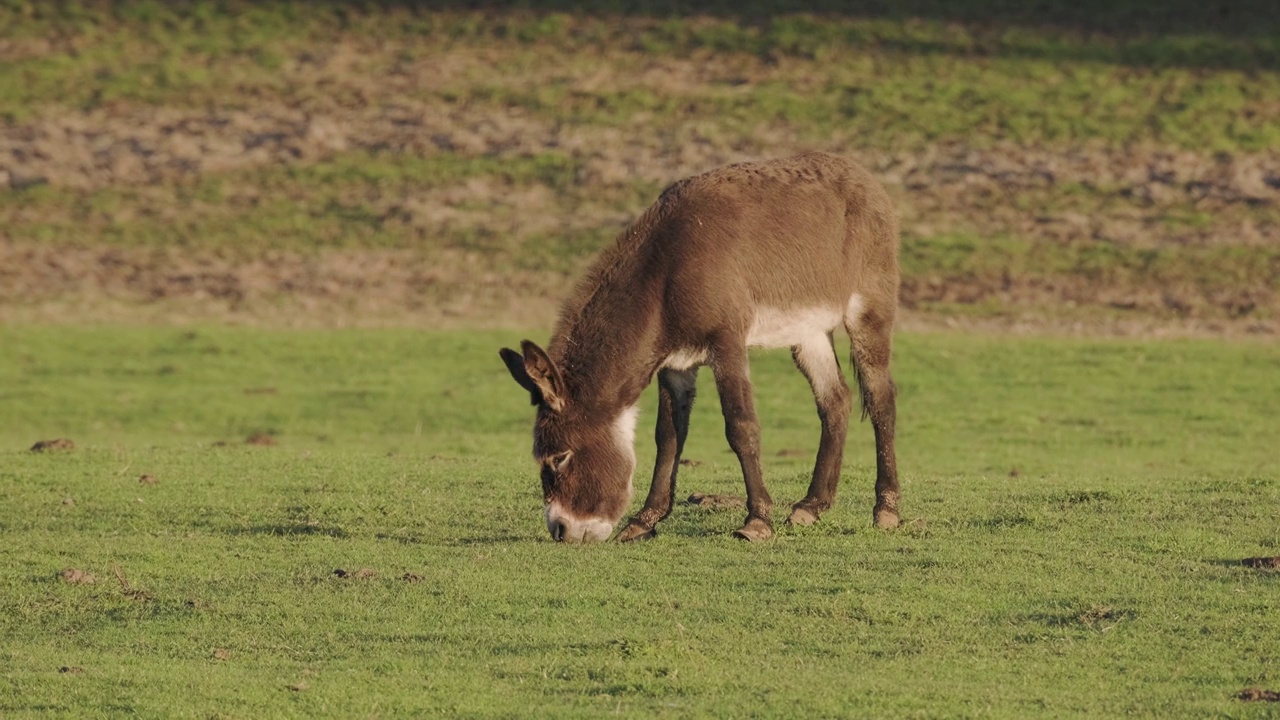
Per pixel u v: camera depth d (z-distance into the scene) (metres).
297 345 110.19
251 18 171.50
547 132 148.12
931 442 82.56
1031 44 164.50
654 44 165.00
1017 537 44.22
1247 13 170.12
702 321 41.78
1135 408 92.50
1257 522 46.53
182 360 106.06
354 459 62.88
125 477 55.78
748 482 43.31
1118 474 65.38
